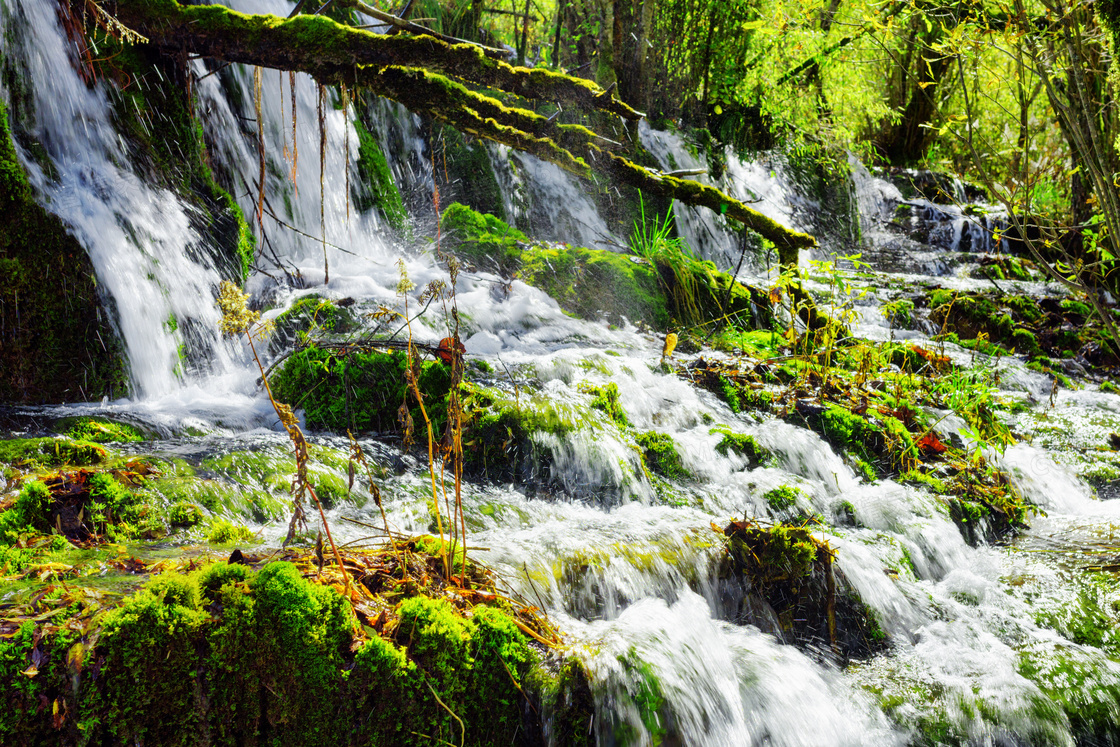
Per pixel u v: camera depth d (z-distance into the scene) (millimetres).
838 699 2764
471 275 6109
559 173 8945
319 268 5773
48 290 3793
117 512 2740
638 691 2238
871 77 13719
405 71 4695
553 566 2764
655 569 2932
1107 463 5000
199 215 4844
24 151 3941
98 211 4141
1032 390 6363
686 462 4020
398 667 2037
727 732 2402
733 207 6000
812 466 4309
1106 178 5152
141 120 4715
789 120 12594
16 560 2330
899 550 3607
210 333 4582
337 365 4023
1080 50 5105
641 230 9156
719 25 11148
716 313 6785
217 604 1960
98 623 1847
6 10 3994
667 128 10617
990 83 7078
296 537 2785
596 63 10453
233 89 5750
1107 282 8664
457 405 2605
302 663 1977
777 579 3078
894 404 5117
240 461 3229
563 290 6215
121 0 4535
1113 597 3443
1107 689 2875
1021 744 2660
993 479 4504
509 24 11883
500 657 2211
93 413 3627
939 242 12398
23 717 1726
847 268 11039
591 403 4102
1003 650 3072
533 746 2201
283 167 6156
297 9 5074
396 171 7762
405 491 3381
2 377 3682
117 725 1810
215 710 1909
